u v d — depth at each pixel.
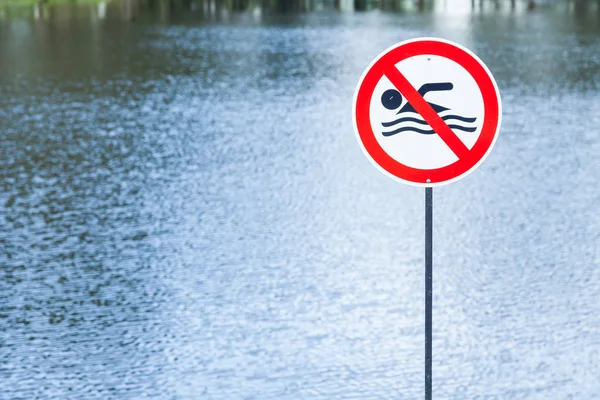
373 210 18.27
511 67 42.69
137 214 18.09
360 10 86.06
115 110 30.78
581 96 33.62
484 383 10.35
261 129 27.28
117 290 13.67
